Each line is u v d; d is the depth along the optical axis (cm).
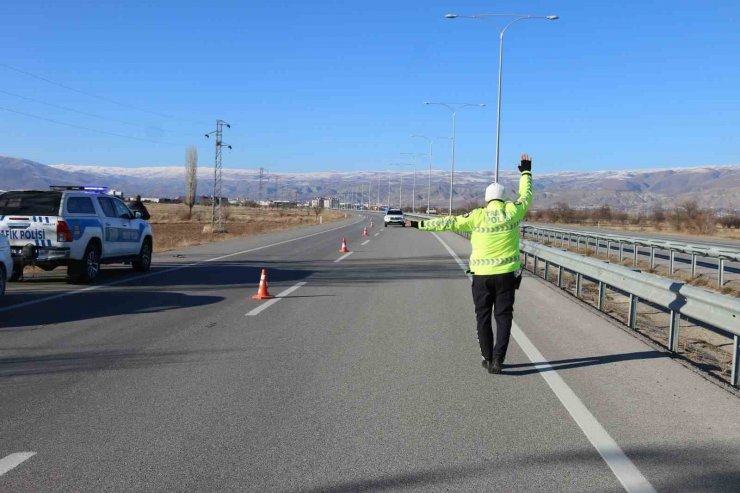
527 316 1112
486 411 584
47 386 655
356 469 453
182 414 570
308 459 470
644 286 961
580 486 426
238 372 715
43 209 1442
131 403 600
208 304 1223
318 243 3369
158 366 739
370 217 11719
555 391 650
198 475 441
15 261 1404
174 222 7462
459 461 468
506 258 715
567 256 1449
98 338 894
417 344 873
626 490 420
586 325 1024
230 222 7856
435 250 2875
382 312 1146
